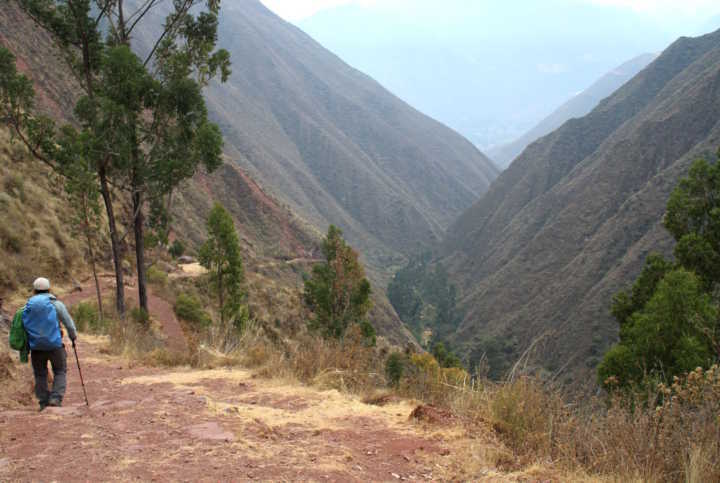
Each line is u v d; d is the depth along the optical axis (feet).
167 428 14.35
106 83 66.49
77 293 84.17
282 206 432.66
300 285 309.22
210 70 68.64
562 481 11.66
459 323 444.14
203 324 98.48
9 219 82.07
